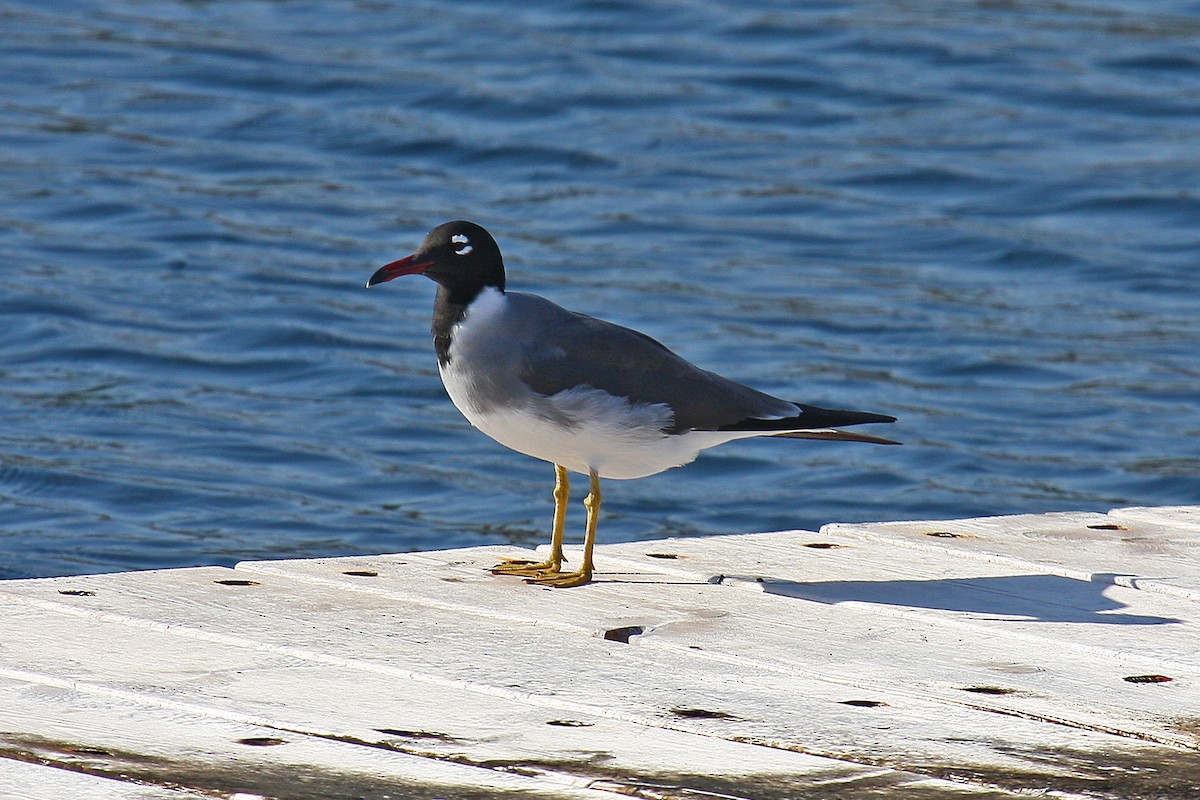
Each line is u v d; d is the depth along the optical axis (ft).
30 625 22.72
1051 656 22.30
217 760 17.98
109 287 61.77
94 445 47.60
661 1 100.99
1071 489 46.83
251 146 79.36
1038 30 98.73
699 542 29.09
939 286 65.16
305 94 85.76
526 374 27.73
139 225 68.85
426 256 28.22
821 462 49.19
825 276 65.82
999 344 58.80
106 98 84.89
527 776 17.72
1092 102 86.99
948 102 87.04
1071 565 27.04
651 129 82.12
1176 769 18.12
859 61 92.17
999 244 69.67
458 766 17.94
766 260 67.41
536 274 64.18
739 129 82.94
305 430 49.90
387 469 47.06
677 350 56.80
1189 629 23.47
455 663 21.57
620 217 71.77
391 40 94.32
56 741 18.44
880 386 54.70
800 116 84.69
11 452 46.50
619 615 24.14
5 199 71.10
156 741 18.52
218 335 57.67
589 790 17.39
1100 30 99.04
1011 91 88.53
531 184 75.87
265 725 19.11
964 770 18.04
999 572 26.86
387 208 72.13
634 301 61.62
